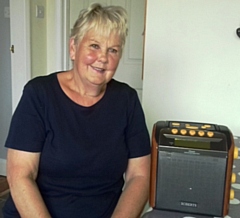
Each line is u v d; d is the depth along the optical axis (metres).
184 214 0.96
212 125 1.05
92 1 3.03
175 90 1.83
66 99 1.12
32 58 2.90
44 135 1.10
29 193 1.05
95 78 1.10
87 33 1.08
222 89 1.78
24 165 1.08
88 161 1.11
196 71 1.79
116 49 1.11
